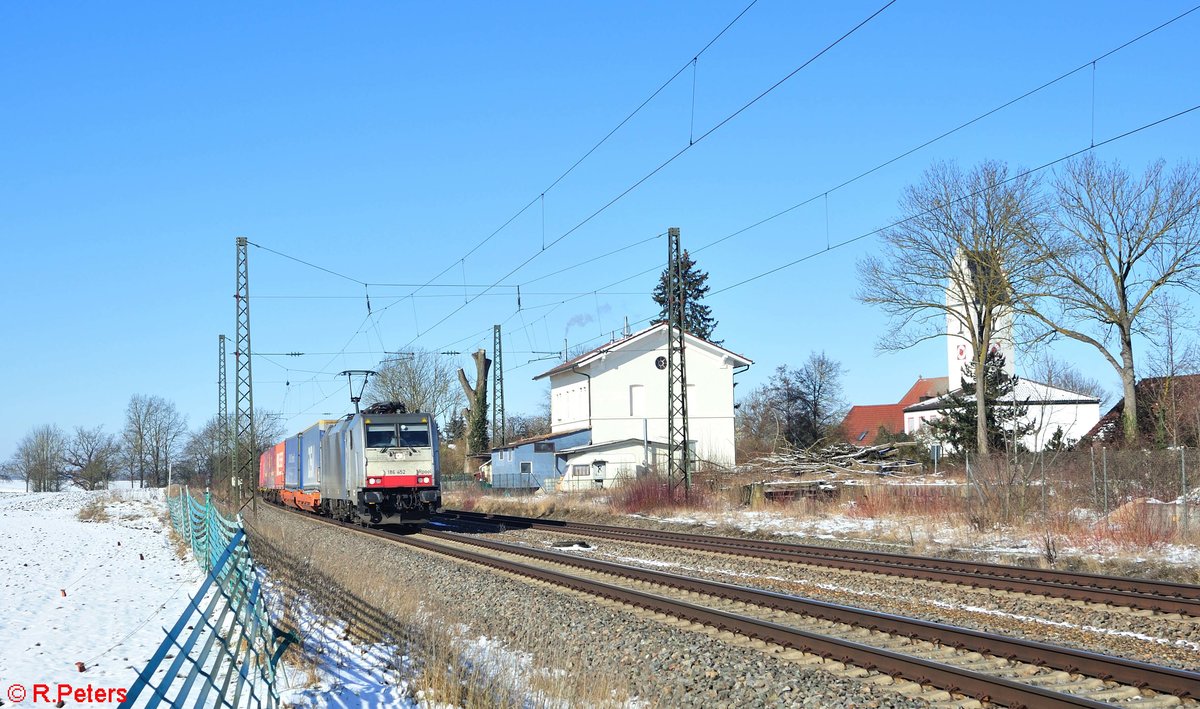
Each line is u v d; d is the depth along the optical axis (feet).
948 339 220.43
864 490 98.22
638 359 188.44
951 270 143.13
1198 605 39.37
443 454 264.93
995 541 68.90
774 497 111.75
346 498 107.14
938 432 158.92
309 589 51.37
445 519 128.67
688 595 49.24
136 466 420.77
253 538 85.20
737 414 252.62
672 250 116.67
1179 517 64.85
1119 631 37.45
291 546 71.97
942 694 28.12
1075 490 80.94
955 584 49.98
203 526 73.15
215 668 23.66
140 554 90.38
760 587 52.60
